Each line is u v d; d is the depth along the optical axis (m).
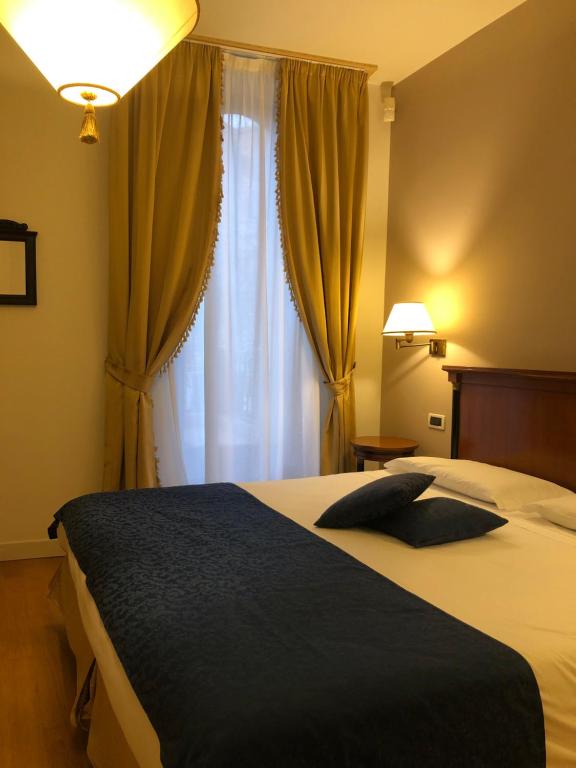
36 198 3.41
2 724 2.07
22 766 1.88
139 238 3.39
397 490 2.15
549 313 2.90
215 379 3.64
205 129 3.56
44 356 3.49
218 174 3.55
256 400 3.77
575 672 1.38
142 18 1.45
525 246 3.03
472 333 3.39
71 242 3.48
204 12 3.19
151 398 3.51
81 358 3.55
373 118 4.08
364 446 3.65
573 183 2.77
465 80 3.42
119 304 3.46
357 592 1.63
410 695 1.18
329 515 2.25
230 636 1.36
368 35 3.42
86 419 3.58
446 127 3.58
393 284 4.11
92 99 1.60
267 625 1.42
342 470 3.98
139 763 1.31
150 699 1.23
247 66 3.66
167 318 3.48
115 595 1.64
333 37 3.45
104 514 2.33
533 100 2.97
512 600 1.65
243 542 2.02
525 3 3.01
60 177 3.44
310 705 1.11
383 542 2.11
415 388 3.89
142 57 1.54
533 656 1.37
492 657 1.33
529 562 1.94
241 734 1.04
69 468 3.57
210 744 1.03
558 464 2.69
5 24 1.48
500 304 3.19
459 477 2.73
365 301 4.18
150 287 3.48
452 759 1.18
